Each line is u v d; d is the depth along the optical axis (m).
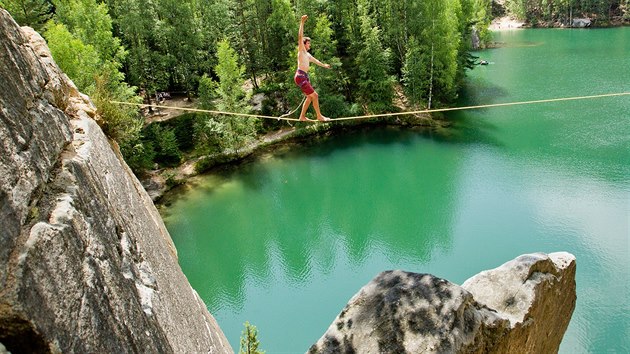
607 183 33.66
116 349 4.09
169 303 6.26
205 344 7.36
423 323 7.55
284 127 49.66
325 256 30.78
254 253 31.72
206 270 30.16
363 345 7.49
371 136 48.00
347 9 55.59
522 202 32.69
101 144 7.02
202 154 44.12
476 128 46.62
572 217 30.00
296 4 54.16
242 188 39.97
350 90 53.97
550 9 100.06
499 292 9.63
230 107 43.19
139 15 47.28
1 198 3.46
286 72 50.56
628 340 20.31
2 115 3.90
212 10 52.12
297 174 41.91
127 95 35.72
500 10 109.75
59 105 6.45
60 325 3.49
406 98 53.84
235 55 43.09
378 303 7.94
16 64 4.68
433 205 34.78
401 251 30.11
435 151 43.34
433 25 50.03
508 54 72.75
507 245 28.36
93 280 4.17
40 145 4.49
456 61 55.47
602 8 93.19
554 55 69.25
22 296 3.21
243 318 25.50
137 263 5.80
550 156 39.00
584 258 25.88
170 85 53.31
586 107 48.06
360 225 33.97
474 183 36.50
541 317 10.11
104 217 5.26
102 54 38.25
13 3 36.69
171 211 36.81
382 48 56.00
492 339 8.36
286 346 23.25
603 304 22.39
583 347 20.16
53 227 3.87
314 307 25.95
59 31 32.03
